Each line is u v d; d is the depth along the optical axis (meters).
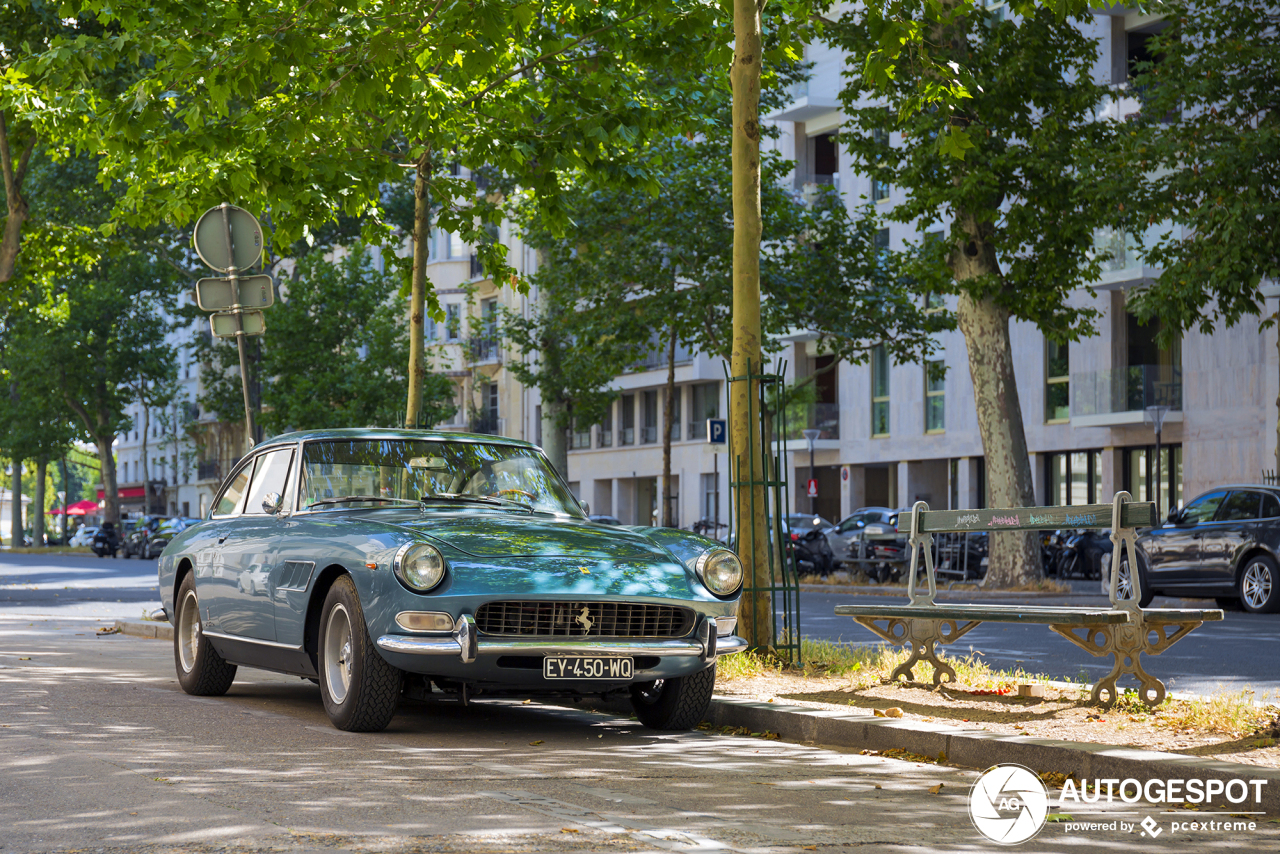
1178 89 22.64
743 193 10.59
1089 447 37.56
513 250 58.22
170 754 6.80
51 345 63.22
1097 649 8.05
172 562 10.19
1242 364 33.38
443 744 7.36
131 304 64.88
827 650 10.61
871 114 25.23
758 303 10.67
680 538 8.20
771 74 13.96
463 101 14.34
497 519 8.17
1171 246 23.16
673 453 54.47
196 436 87.19
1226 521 19.06
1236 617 17.91
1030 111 24.48
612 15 13.97
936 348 42.62
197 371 88.81
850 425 46.34
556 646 7.30
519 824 5.25
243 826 5.12
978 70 23.72
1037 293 24.73
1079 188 22.92
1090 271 25.09
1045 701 8.30
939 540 27.77
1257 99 22.67
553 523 8.23
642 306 31.27
